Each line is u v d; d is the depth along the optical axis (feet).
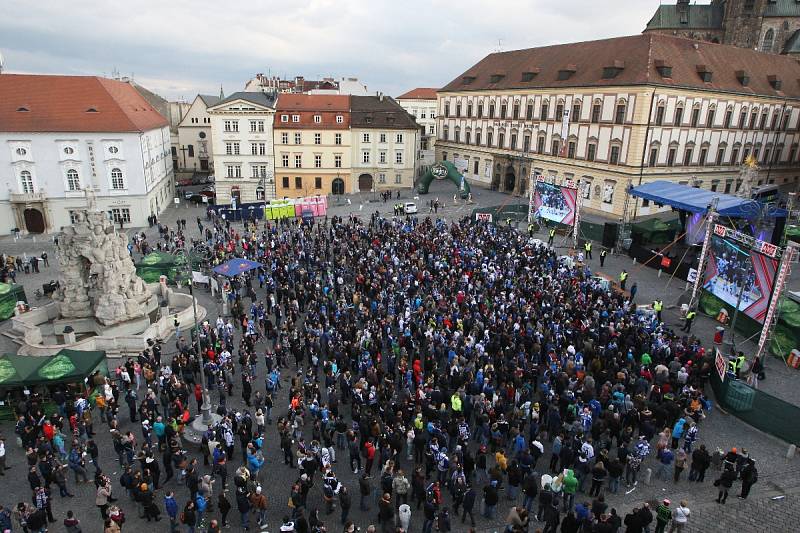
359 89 426.10
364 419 76.89
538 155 278.26
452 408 81.92
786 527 67.00
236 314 126.41
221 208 240.32
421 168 374.63
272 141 291.38
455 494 67.26
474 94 319.27
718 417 90.58
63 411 87.15
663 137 230.68
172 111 418.10
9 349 117.70
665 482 74.95
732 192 265.95
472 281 132.57
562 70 261.24
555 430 78.13
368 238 180.86
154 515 67.26
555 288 126.62
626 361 92.27
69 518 60.18
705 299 134.92
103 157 223.51
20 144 210.79
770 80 262.47
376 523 67.92
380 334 106.63
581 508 60.59
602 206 246.27
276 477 76.33
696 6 341.82
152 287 148.05
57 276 165.78
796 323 109.50
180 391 88.12
